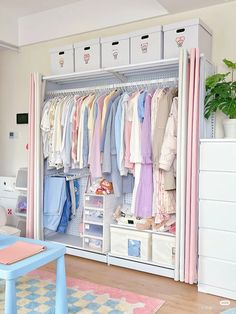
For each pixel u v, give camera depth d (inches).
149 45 113.2
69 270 110.6
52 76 128.0
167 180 102.0
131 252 111.4
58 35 148.4
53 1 141.7
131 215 113.9
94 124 114.9
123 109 109.7
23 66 163.9
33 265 67.3
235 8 111.7
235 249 88.8
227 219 89.6
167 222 107.2
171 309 84.0
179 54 102.7
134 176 111.3
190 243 97.0
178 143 98.1
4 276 62.1
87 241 122.6
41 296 89.9
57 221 129.1
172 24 108.7
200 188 93.5
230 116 100.9
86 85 139.0
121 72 122.1
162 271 104.6
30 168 130.6
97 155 113.0
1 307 83.0
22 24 159.3
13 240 85.3
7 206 154.9
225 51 113.5
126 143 108.4
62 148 122.3
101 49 124.4
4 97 170.9
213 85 98.7
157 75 123.4
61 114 124.1
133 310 83.0
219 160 90.2
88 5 139.9
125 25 134.2
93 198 121.0
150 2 125.5
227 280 90.1
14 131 167.9
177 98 102.6
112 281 101.5
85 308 83.7
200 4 114.0
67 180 131.4
